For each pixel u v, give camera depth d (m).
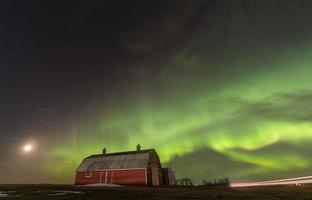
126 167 47.59
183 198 18.66
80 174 51.28
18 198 17.86
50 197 18.81
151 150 50.62
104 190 27.48
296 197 19.41
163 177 52.31
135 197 19.27
